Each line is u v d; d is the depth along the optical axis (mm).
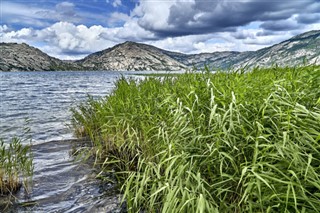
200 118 3637
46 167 5887
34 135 9156
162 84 7301
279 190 2574
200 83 4566
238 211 2836
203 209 2318
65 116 13320
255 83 4156
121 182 4949
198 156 3143
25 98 22344
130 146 5344
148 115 5152
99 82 54719
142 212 3623
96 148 6504
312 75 4027
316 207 2396
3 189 4570
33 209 4035
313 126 2916
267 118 3318
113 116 6082
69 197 4445
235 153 3236
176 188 2740
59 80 64688
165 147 3869
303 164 2506
